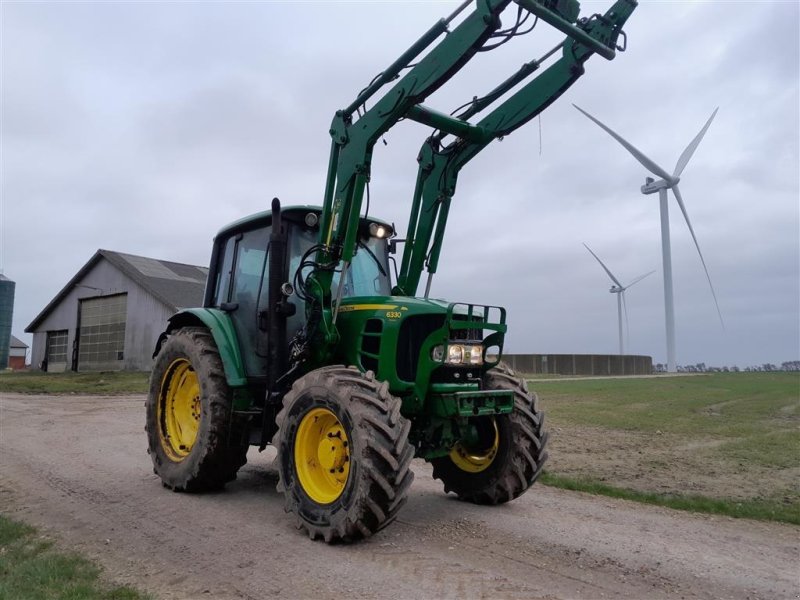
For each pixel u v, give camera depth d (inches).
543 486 244.8
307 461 175.6
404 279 232.4
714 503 213.2
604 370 1989.4
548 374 1831.9
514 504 213.2
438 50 176.2
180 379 242.4
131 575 141.2
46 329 1347.2
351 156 195.6
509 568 147.7
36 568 141.8
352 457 158.7
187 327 240.4
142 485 232.5
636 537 175.2
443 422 186.7
